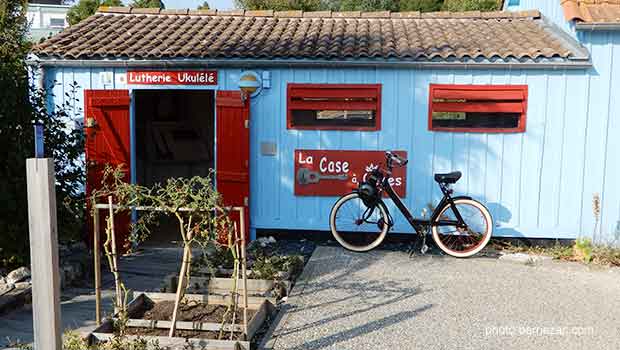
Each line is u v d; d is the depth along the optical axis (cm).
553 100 825
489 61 816
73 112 880
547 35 904
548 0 980
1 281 624
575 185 832
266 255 751
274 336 502
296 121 870
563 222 837
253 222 877
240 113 853
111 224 493
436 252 819
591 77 816
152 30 983
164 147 1365
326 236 887
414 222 796
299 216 872
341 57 827
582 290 644
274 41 899
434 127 844
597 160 827
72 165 753
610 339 507
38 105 719
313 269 722
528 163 836
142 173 1363
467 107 835
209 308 545
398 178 851
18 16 980
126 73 873
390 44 867
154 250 858
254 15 1070
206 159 1388
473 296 618
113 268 497
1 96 662
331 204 866
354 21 1054
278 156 870
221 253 709
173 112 1399
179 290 474
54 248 364
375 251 822
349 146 858
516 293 630
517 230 841
